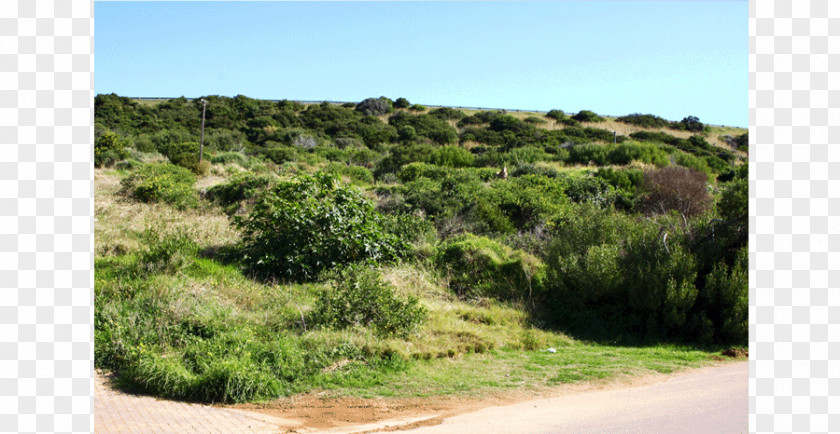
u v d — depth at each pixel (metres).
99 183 22.92
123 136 47.72
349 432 5.25
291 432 5.29
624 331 10.39
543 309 11.16
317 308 8.88
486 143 52.94
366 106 69.31
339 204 12.74
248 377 6.50
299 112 66.38
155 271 10.21
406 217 15.23
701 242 11.02
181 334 7.91
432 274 12.25
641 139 54.41
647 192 21.11
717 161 35.56
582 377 7.43
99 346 7.55
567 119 65.12
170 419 5.64
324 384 6.92
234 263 11.93
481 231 16.17
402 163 31.16
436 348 8.22
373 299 8.82
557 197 19.30
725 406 5.72
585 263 11.21
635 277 10.52
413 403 6.32
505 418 5.62
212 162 33.34
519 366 7.93
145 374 6.70
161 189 19.70
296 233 11.82
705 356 8.92
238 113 62.44
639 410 5.72
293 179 13.21
